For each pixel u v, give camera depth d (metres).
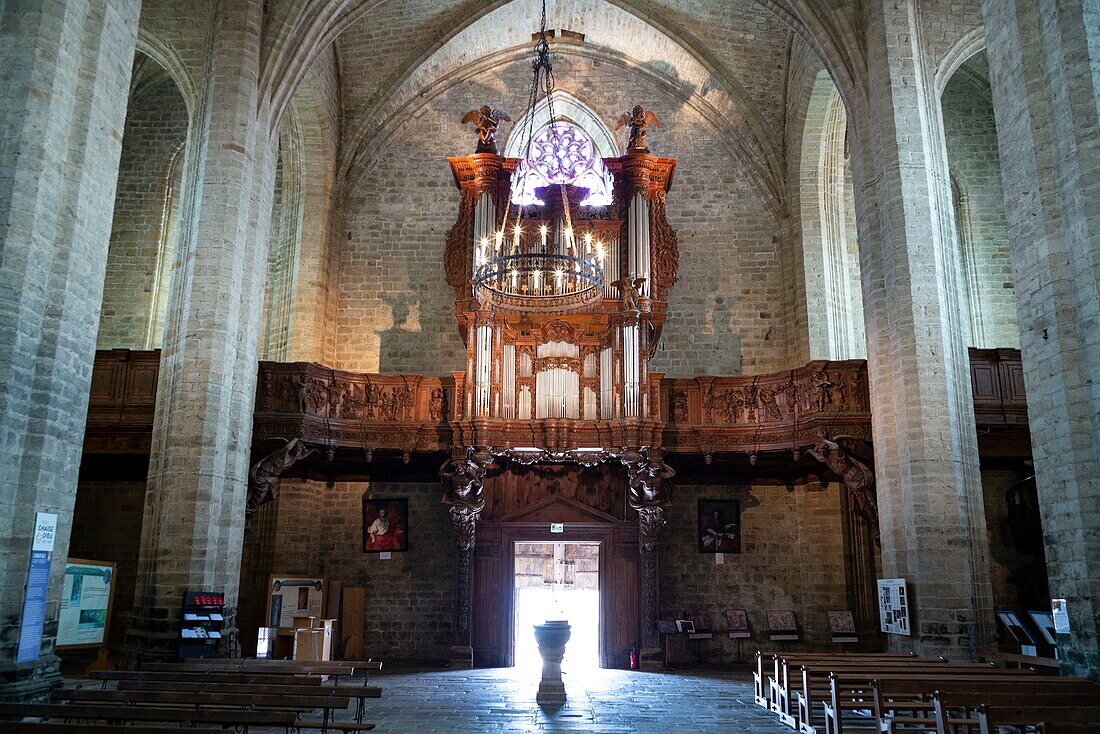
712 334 24.33
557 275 20.55
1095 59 10.18
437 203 25.20
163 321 23.83
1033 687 9.05
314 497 23.08
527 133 25.86
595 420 20.58
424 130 25.69
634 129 22.88
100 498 22.67
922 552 14.64
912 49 16.75
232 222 16.28
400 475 23.34
